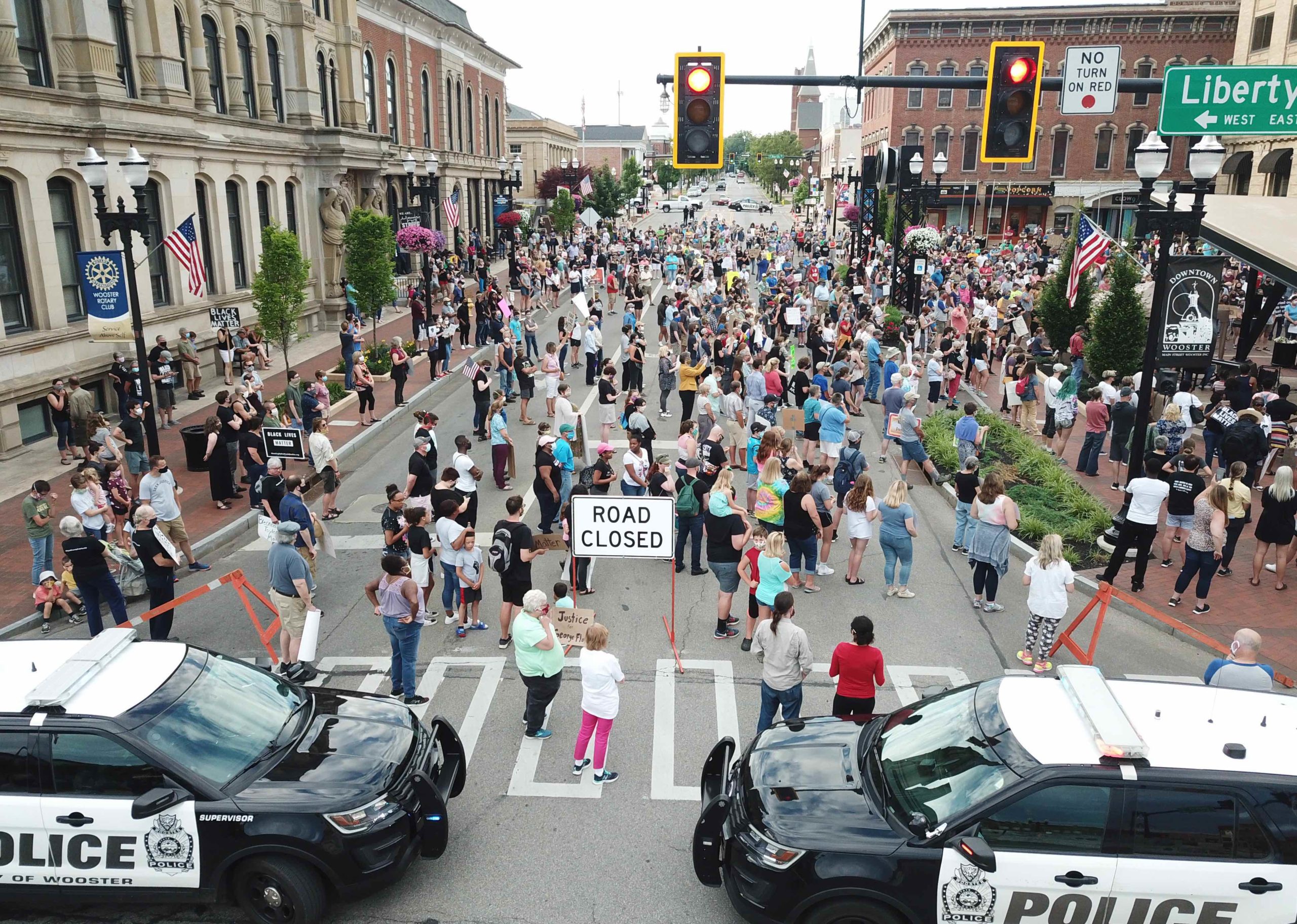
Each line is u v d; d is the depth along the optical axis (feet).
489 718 31.32
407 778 22.86
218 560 46.16
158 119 77.77
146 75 78.59
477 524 50.16
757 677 34.37
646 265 143.33
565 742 29.86
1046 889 18.61
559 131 334.85
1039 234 207.62
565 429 48.88
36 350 64.34
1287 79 38.50
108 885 20.86
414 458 47.24
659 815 26.03
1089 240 75.51
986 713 21.49
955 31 208.44
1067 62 39.73
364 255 90.94
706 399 59.62
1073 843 18.71
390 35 145.79
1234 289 113.50
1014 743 20.08
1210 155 38.81
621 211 294.87
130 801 20.65
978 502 39.63
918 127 214.48
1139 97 204.95
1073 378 63.10
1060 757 19.30
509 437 58.65
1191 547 38.68
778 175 489.26
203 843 20.63
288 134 105.91
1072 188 211.82
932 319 101.30
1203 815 18.52
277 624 34.42
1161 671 35.01
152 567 34.94
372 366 87.92
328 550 41.50
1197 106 39.42
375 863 21.38
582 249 175.42
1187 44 200.03
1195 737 19.77
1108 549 46.73
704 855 22.09
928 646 37.04
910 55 211.61
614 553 35.76
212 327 85.81
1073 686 21.26
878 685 26.68
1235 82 38.93
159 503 43.19
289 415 66.85
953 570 45.44
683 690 33.24
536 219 254.88
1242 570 44.19
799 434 69.82
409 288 136.26
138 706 21.88
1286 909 18.17
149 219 78.48
